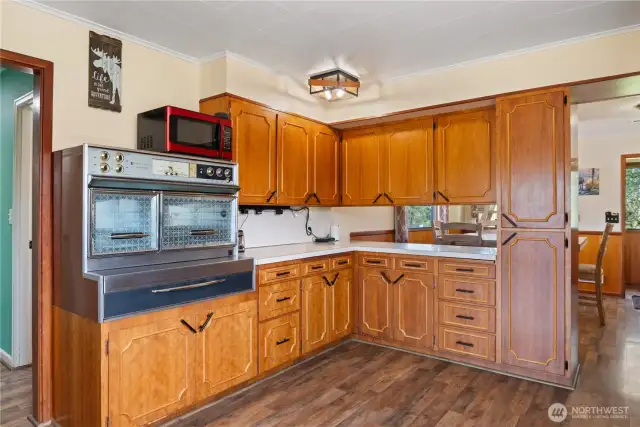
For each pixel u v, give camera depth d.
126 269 2.05
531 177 2.79
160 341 2.10
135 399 1.99
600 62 2.57
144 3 2.25
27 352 3.06
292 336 2.97
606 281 5.65
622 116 4.60
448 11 2.33
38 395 2.23
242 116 3.02
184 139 2.46
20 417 2.34
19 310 3.03
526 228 2.80
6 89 3.21
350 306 3.60
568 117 2.68
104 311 1.86
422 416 2.32
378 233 5.18
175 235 2.31
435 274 3.18
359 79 3.50
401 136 3.65
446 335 3.14
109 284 1.87
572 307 2.73
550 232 2.72
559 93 2.71
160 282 2.07
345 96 3.55
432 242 6.29
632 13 2.33
